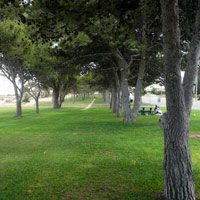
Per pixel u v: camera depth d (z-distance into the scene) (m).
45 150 7.94
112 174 5.27
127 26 6.34
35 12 4.71
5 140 10.28
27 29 6.29
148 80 21.05
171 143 3.63
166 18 3.45
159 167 5.71
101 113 26.78
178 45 3.50
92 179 4.99
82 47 13.55
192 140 8.85
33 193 4.34
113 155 6.95
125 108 15.74
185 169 3.54
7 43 9.83
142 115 21.66
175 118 3.59
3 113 31.69
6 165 6.24
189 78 3.82
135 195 4.16
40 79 28.31
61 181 4.91
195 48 3.80
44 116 24.84
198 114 21.44
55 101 40.94
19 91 25.05
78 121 17.94
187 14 5.67
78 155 7.05
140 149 7.58
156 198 3.98
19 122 19.09
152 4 5.48
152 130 11.62
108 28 9.10
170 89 3.59
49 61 13.07
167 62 3.58
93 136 10.42
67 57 13.48
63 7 4.26
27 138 10.70
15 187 4.64
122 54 16.77
